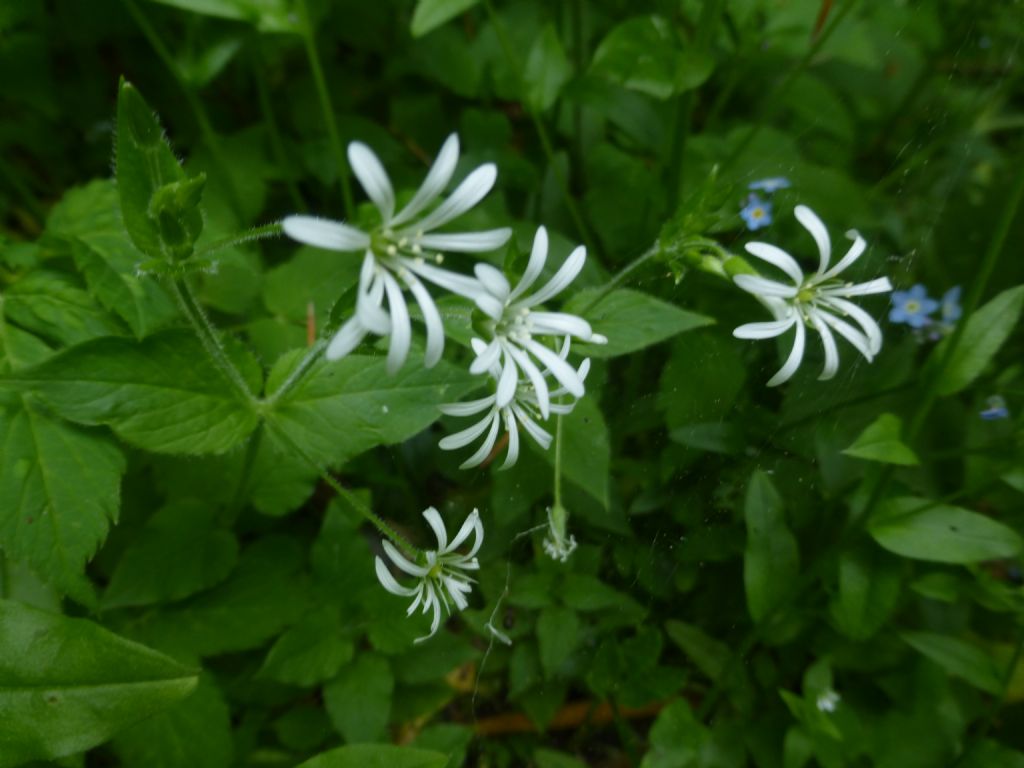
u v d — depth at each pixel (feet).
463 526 0.31
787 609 0.44
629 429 0.46
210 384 0.33
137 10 0.48
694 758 0.42
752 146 0.53
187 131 0.59
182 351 0.32
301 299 0.45
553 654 0.41
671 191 0.49
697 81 0.44
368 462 0.46
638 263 0.35
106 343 0.31
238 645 0.39
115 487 0.32
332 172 0.55
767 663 0.45
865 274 0.50
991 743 0.41
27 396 0.32
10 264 0.38
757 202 0.48
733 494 0.45
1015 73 0.59
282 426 0.33
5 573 0.36
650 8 0.58
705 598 0.46
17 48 0.56
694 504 0.44
